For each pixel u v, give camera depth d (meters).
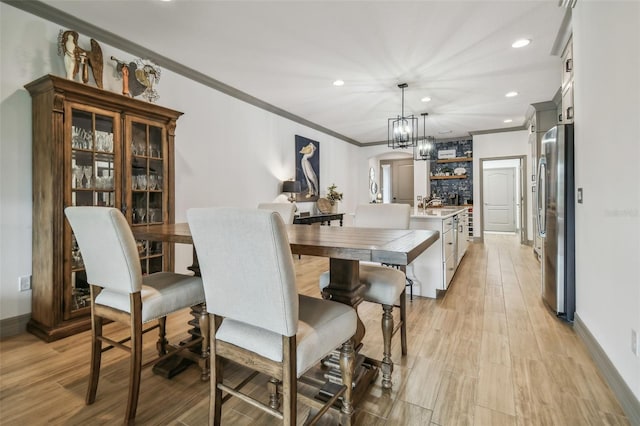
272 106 4.99
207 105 3.91
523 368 1.89
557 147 2.59
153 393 1.66
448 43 3.05
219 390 1.30
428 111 5.44
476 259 5.25
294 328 1.05
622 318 1.59
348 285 1.57
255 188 4.71
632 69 1.48
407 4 2.46
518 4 2.46
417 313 2.82
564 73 3.24
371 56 3.32
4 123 2.31
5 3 2.31
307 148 6.00
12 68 2.34
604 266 1.84
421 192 7.97
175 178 3.52
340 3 2.45
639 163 1.42
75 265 2.43
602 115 1.87
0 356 2.05
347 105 5.03
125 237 1.41
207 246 1.16
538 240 5.18
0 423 1.43
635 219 1.46
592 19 2.04
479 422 1.44
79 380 1.78
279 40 2.98
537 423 1.43
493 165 9.39
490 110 5.42
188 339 2.11
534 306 2.98
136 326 1.44
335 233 1.80
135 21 2.65
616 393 1.61
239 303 1.14
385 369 1.71
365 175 8.32
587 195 2.17
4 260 2.33
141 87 3.02
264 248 1.01
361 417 1.48
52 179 2.28
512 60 3.43
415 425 1.42
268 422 1.45
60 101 2.29
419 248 1.30
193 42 3.02
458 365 1.94
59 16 2.52
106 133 2.61
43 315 2.36
